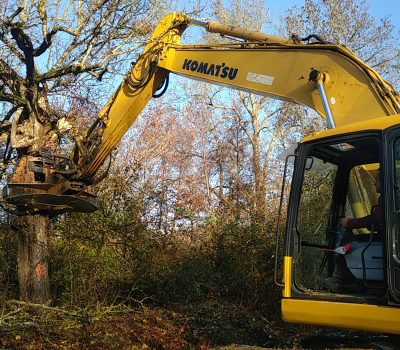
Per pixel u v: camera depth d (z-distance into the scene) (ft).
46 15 27.12
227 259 36.45
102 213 34.19
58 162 26.68
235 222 38.55
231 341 27.02
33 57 27.71
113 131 25.96
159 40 25.14
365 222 15.93
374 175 17.28
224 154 92.89
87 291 30.83
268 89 21.34
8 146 30.25
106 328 25.29
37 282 28.58
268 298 33.81
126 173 39.27
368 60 73.20
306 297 15.57
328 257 17.10
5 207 28.22
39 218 28.76
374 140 15.14
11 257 30.86
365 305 14.25
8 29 26.32
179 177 76.54
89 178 26.71
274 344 25.43
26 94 28.04
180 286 33.96
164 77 25.71
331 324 14.92
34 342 23.07
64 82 30.07
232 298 34.76
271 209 39.58
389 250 13.96
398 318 13.67
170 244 37.29
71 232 32.86
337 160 17.52
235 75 22.47
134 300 31.35
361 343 16.03
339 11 73.77
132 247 34.58
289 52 21.15
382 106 18.44
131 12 29.45
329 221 17.40
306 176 16.84
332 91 19.43
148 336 25.72
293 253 16.20
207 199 76.48
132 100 25.66
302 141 16.60
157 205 40.50
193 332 27.71
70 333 24.35
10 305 24.99
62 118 29.30
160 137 69.41
